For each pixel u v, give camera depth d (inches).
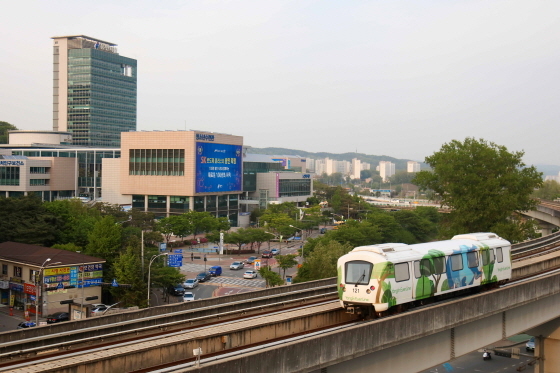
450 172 2509.8
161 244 3277.6
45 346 809.5
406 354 885.8
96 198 6304.1
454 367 2279.8
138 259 2352.4
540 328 1362.0
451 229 2593.5
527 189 2556.6
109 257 2578.7
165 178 5319.9
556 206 4362.7
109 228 2652.6
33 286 2338.8
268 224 4658.0
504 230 2343.8
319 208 5733.3
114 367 692.7
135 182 5457.7
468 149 2600.9
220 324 929.5
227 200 5890.8
